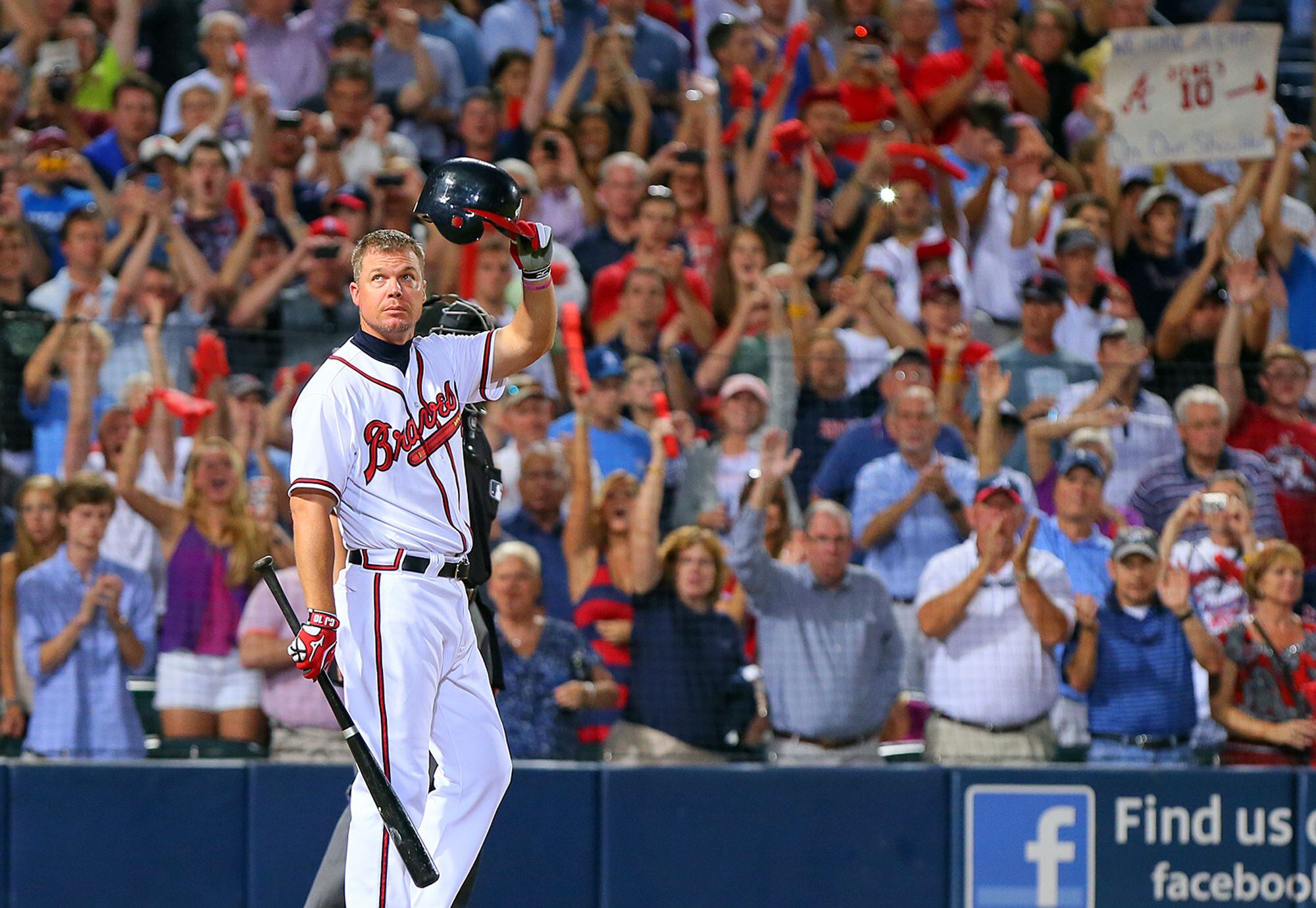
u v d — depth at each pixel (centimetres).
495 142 2889
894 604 2156
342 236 2469
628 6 3138
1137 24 3303
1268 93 2647
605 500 2153
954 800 2055
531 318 1314
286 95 3059
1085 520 2194
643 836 2033
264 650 2014
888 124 2803
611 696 2092
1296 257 2864
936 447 2278
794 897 2036
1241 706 2127
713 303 2612
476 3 3269
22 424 2106
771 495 2105
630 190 2711
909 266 2738
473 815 1294
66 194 2716
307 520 1206
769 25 3228
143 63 3164
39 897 1952
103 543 2058
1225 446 2284
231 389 2123
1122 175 3034
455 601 1287
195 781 1983
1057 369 2439
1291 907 2064
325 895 1421
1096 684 2128
